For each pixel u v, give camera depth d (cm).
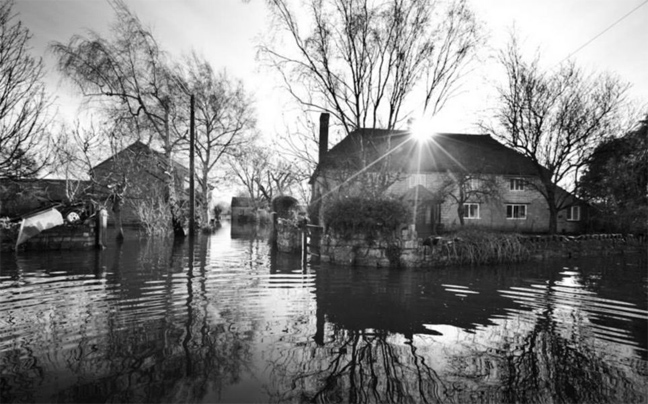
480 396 338
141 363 387
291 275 904
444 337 487
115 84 1956
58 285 750
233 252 1384
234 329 497
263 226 3859
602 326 533
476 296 712
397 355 427
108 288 727
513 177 2758
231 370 379
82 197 1828
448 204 2708
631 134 2016
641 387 353
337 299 673
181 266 1024
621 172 1997
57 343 434
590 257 1440
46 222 1344
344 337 482
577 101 1997
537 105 2058
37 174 1433
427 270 1012
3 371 362
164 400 319
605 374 381
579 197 2270
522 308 629
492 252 1172
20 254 1226
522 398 334
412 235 1059
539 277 934
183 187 2766
